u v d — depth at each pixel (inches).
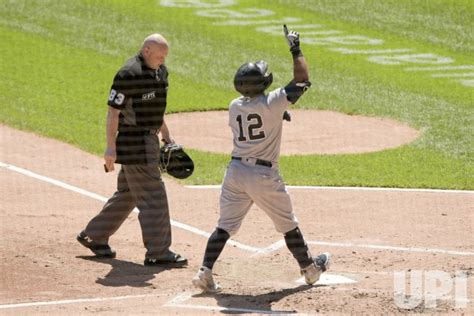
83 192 1918.1
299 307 1175.6
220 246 1267.2
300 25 3501.5
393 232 1656.0
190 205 1850.4
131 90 1386.6
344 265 1443.2
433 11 3622.0
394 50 3280.0
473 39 3380.9
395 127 2564.0
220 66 3068.4
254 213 1786.4
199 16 3567.9
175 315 1138.0
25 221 1694.1
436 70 3093.0
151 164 1430.9
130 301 1229.7
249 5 3715.6
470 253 1508.4
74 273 1393.9
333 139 2444.6
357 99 2812.5
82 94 2773.1
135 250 1555.1
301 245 1290.6
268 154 1261.1
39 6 3585.1
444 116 2662.4
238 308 1178.0
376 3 3708.2
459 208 1839.3
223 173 2116.1
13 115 2544.3
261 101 1245.1
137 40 3289.9
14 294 1274.6
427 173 2145.7
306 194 1942.7
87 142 2337.6
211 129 2512.3
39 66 3009.4
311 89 2891.2
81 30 3363.7
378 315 1128.8
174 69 3016.7
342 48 3275.1
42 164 2130.9
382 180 2073.1
